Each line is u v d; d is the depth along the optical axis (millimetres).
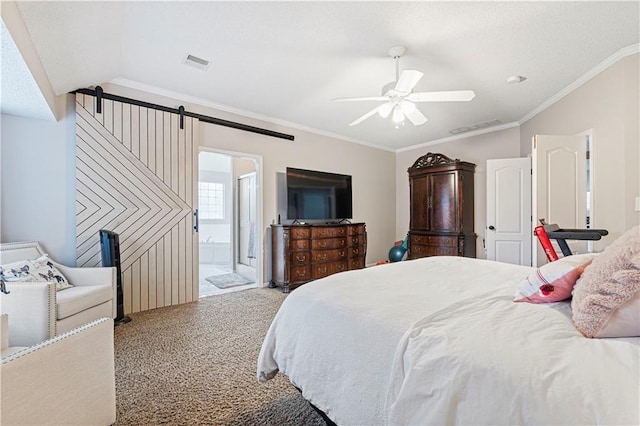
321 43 2529
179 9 2092
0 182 2645
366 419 1028
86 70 2641
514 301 1233
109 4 1955
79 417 1178
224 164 7809
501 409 725
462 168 4910
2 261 2377
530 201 4219
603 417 616
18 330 1818
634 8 2080
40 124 2807
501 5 2062
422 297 1341
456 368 821
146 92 3371
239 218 5930
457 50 2627
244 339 2523
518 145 4660
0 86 2148
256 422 1517
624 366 712
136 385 1831
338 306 1294
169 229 3475
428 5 2072
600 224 2885
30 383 988
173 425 1487
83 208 2965
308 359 1307
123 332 2666
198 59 2791
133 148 3236
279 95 3631
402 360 946
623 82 2656
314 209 4754
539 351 806
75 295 2244
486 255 4609
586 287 961
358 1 2029
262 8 2094
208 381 1880
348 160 5555
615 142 2750
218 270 6023
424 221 5387
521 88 3398
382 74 3076
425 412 828
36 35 1922
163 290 3424
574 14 2148
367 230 5883
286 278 4133
